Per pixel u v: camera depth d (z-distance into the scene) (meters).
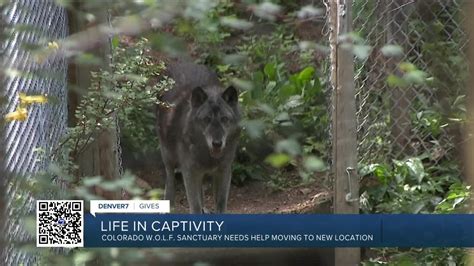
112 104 9.59
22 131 8.38
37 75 5.13
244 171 15.45
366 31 12.19
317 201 12.87
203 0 4.67
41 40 5.54
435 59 12.79
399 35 12.48
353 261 10.40
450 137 12.92
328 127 12.79
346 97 10.59
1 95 4.89
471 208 10.80
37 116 9.23
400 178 12.57
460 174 12.84
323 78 15.37
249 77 15.98
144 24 4.72
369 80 12.65
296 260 11.73
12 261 6.57
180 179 16.44
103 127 9.81
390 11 11.93
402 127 12.98
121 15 4.93
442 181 12.76
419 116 12.94
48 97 6.21
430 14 12.72
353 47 6.25
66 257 5.70
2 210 4.78
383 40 12.41
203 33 5.08
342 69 10.53
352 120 10.64
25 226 5.60
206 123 13.86
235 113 14.00
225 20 5.04
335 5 10.27
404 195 12.30
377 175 12.47
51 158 9.15
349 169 10.67
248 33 17.19
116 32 4.75
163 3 4.66
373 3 11.95
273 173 15.34
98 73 9.23
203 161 14.11
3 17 5.03
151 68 9.75
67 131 10.09
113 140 10.95
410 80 6.33
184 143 14.34
